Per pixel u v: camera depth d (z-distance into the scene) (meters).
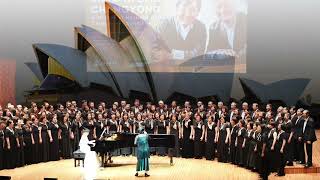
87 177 12.22
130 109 17.67
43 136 15.61
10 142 14.35
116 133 14.21
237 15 20.52
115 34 21.19
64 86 21.80
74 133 16.48
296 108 20.72
